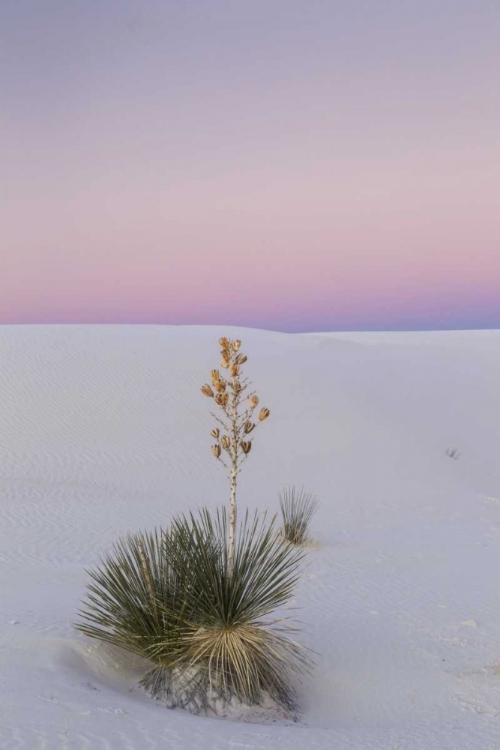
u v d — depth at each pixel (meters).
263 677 6.86
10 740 4.88
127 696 6.39
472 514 20.42
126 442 25.05
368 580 12.74
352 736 6.09
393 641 9.28
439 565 14.36
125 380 30.41
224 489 21.38
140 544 7.25
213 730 5.73
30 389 28.55
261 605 6.95
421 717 6.84
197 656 6.71
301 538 15.48
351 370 38.06
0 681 5.87
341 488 22.25
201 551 6.89
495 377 43.34
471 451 30.59
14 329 38.34
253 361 34.78
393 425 29.94
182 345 36.56
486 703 7.24
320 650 8.58
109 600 7.15
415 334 80.94
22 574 11.55
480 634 9.80
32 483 20.42
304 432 27.33
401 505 20.83
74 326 41.66
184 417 27.52
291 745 5.61
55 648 6.82
